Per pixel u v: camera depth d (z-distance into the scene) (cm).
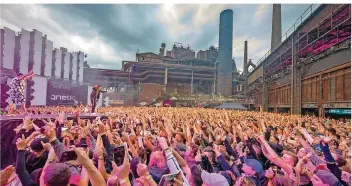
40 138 272
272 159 325
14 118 546
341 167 341
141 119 1005
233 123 851
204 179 274
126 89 4928
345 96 1588
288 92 2745
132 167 244
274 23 4150
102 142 323
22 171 218
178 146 434
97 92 1534
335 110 1712
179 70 5922
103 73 4438
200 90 6094
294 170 302
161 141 292
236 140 540
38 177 223
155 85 4956
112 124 759
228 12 4434
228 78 4753
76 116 873
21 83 1259
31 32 2434
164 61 6175
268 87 3712
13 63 2264
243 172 330
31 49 2445
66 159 188
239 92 5841
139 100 4738
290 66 2720
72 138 435
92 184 186
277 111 3183
